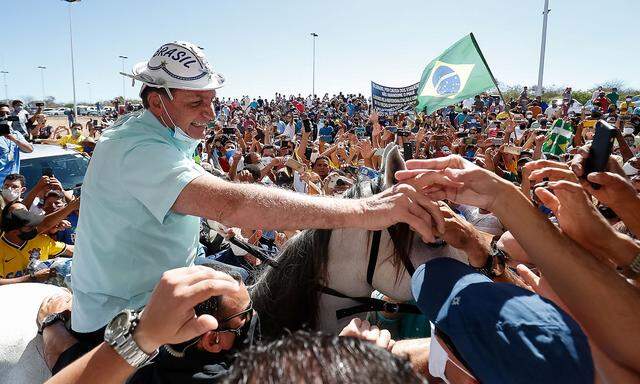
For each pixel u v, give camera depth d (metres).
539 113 17.38
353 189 1.95
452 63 7.18
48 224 4.31
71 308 2.04
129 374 1.03
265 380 0.64
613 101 18.62
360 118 23.20
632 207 1.53
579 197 1.32
